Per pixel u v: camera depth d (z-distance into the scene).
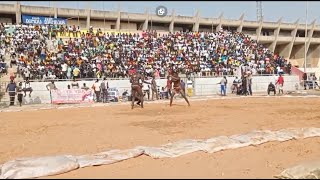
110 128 12.61
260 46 53.09
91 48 38.81
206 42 47.88
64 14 48.31
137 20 54.03
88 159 7.77
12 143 10.38
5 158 8.62
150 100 27.19
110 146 9.60
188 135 10.91
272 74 40.59
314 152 9.05
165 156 8.23
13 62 32.72
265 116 15.57
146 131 11.82
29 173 6.82
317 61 68.00
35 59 33.72
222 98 28.55
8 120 16.06
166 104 23.11
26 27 39.91
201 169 7.26
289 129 11.34
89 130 12.27
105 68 34.88
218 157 8.34
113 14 51.75
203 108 19.64
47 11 47.00
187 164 7.66
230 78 36.66
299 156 8.64
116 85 30.88
